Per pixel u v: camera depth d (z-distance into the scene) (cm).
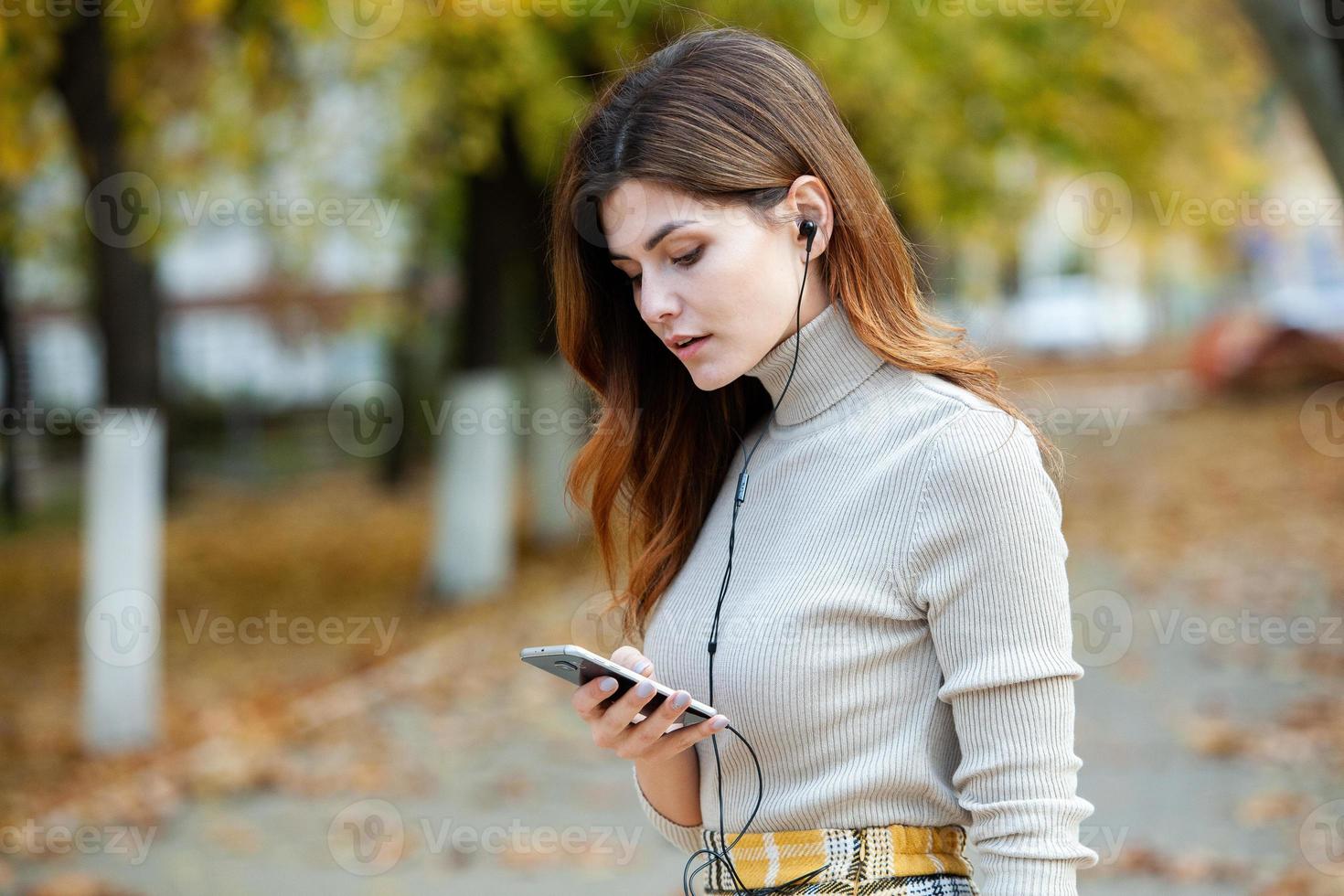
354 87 2561
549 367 3159
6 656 2520
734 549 462
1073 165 3025
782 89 443
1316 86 1321
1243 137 3522
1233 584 2311
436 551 2750
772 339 443
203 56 2277
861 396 450
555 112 2183
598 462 527
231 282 6500
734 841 440
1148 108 3025
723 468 514
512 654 2177
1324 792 1314
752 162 432
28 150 2233
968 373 441
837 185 443
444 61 2223
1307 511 2930
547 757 1638
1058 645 406
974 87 2667
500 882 1243
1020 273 7219
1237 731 1516
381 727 1820
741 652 432
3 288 3519
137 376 1809
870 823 419
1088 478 3781
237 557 3469
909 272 461
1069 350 7450
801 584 427
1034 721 400
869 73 2261
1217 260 4750
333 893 1231
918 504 417
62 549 3788
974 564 405
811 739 422
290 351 6081
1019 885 393
